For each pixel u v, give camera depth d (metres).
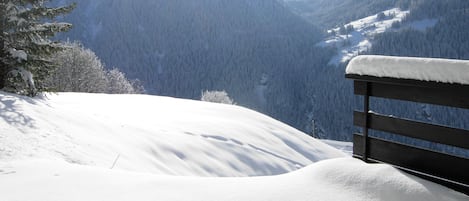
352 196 3.67
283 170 14.45
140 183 4.51
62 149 8.23
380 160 4.25
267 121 21.64
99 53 190.38
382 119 4.19
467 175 3.52
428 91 3.77
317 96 157.12
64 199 4.11
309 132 140.00
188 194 4.05
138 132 12.73
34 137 8.35
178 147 12.64
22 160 6.41
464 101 3.51
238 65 183.75
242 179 4.43
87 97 21.22
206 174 11.72
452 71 3.46
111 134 11.36
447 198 3.41
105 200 4.03
